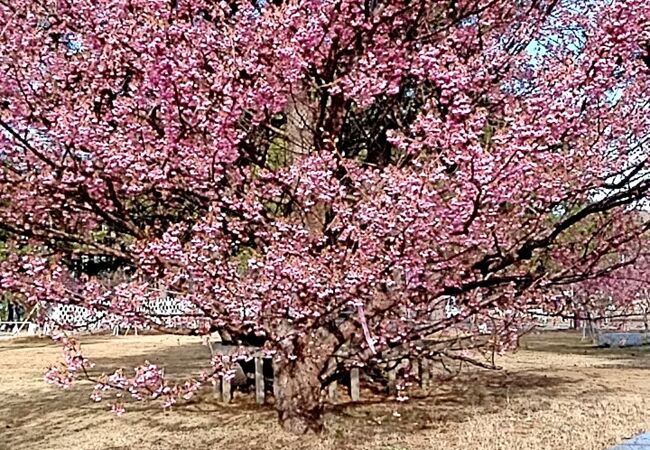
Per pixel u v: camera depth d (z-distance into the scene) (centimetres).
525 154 477
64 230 638
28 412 955
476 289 671
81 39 551
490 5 586
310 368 705
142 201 636
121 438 763
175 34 488
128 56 514
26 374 1419
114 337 2391
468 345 957
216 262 538
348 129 690
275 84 507
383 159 673
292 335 604
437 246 542
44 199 573
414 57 548
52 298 561
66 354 575
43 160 529
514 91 625
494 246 588
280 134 597
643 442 272
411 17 574
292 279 526
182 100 489
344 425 776
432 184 482
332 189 509
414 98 665
